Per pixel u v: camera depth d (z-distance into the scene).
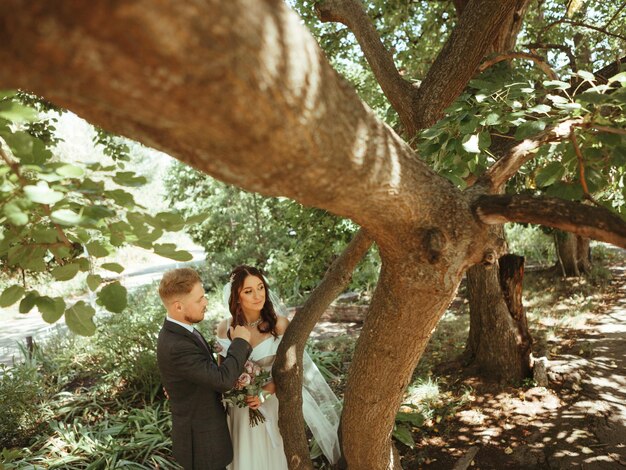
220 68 0.71
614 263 10.51
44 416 4.62
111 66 0.65
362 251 2.81
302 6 5.94
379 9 6.44
